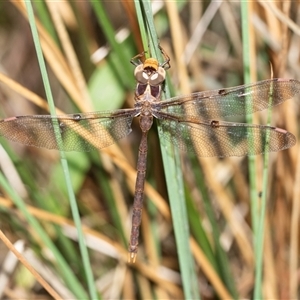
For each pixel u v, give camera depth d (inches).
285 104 24.7
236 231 25.2
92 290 23.2
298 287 26.0
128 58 23.9
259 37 25.1
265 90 22.9
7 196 24.8
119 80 24.3
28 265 22.9
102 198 26.8
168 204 25.3
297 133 25.5
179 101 23.3
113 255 25.4
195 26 25.6
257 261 23.3
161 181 25.3
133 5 23.3
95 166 24.9
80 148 23.4
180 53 24.0
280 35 24.3
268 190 25.5
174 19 23.8
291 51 25.0
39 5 23.9
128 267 25.5
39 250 25.1
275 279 25.1
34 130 23.1
